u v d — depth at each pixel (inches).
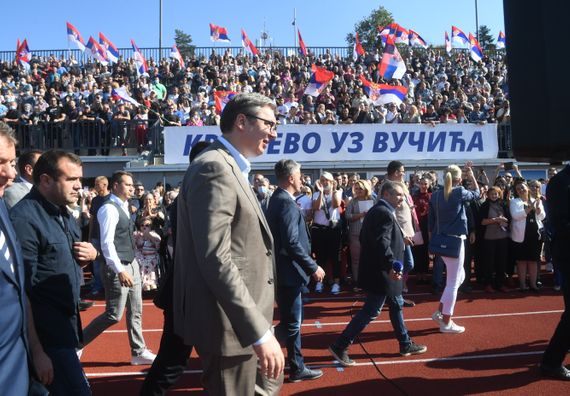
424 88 876.0
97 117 590.9
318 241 348.8
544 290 344.2
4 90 845.2
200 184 90.2
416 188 428.1
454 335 242.8
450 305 242.1
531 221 337.1
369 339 239.1
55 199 117.3
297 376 187.3
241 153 103.3
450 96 829.2
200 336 92.8
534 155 74.5
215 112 623.2
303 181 441.7
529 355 212.7
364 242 200.4
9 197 169.5
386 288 195.0
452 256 237.1
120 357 217.5
